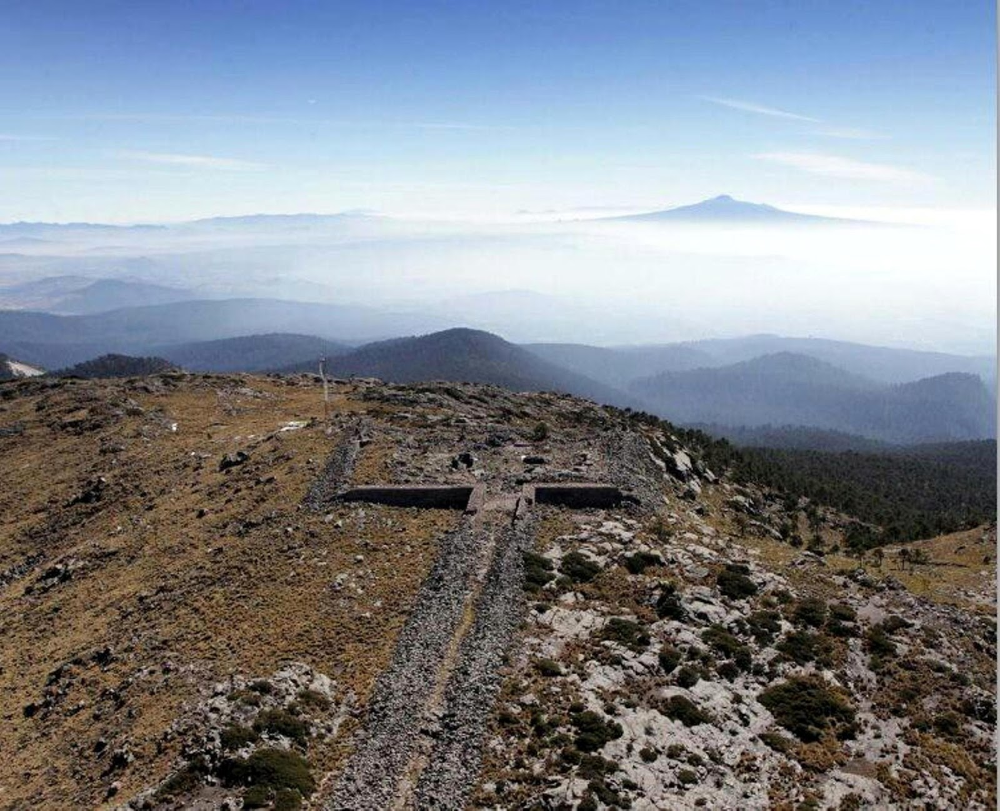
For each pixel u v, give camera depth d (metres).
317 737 42.22
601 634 52.38
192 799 36.94
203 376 144.00
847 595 62.69
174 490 85.00
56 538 80.44
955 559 85.31
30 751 44.59
